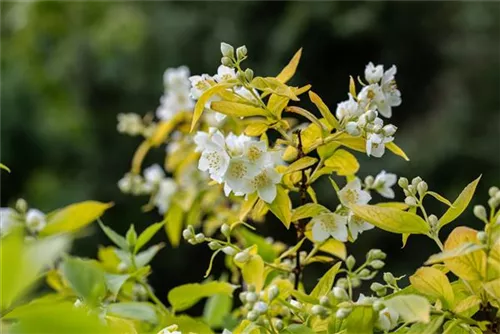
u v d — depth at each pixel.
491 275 0.91
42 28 5.02
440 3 4.97
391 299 0.88
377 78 1.05
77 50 5.11
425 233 0.94
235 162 0.99
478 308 0.93
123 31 5.01
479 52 4.71
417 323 0.91
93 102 5.21
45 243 0.79
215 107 1.00
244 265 1.02
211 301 1.19
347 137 1.01
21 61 5.18
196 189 1.42
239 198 1.38
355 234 1.02
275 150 1.05
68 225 1.11
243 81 0.98
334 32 5.00
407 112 4.98
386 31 5.01
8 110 5.12
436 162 4.47
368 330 0.91
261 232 1.96
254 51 5.14
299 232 1.07
